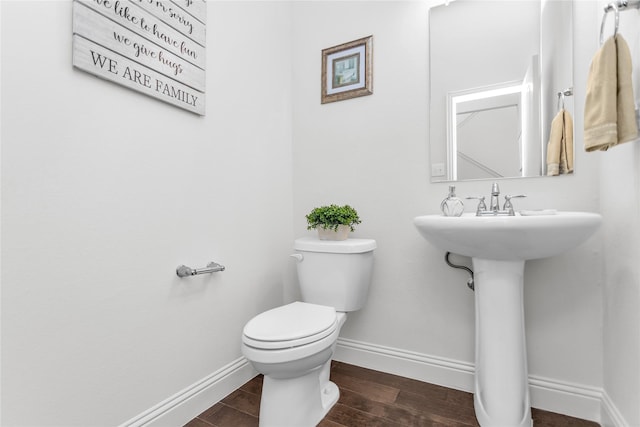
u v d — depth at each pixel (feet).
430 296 5.07
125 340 3.39
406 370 5.20
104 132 3.21
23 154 2.63
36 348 2.70
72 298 2.95
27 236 2.65
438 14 5.10
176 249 3.97
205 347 4.38
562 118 4.27
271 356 3.29
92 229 3.11
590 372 4.13
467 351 4.81
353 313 5.68
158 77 3.70
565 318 4.26
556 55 4.33
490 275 3.79
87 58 3.01
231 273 4.83
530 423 3.81
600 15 3.97
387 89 5.44
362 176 5.64
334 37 5.97
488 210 4.50
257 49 5.47
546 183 4.36
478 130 4.78
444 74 5.02
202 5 4.34
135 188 3.51
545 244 3.18
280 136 6.05
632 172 3.21
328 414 4.21
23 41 2.63
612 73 2.96
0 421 2.50
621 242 3.46
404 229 5.27
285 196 6.15
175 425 3.88
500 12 4.70
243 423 4.05
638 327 3.08
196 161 4.28
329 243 4.79
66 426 2.89
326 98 5.98
